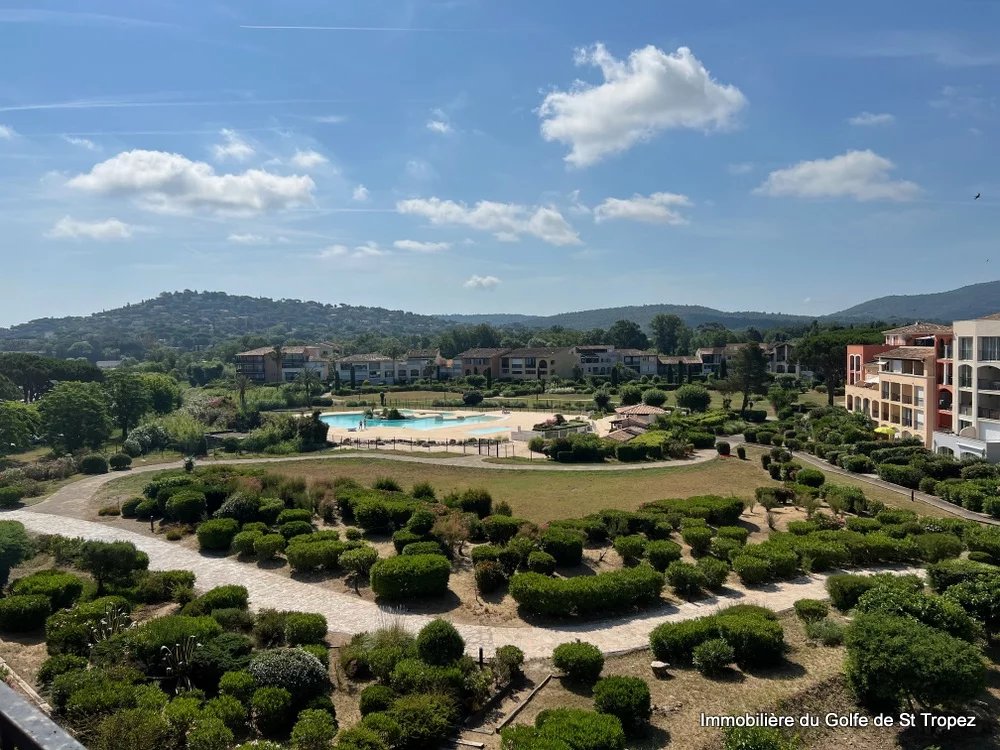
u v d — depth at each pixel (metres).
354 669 18.67
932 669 15.94
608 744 13.84
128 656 18.00
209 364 165.00
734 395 115.62
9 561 27.20
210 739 13.89
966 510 42.66
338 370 148.88
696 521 32.72
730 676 18.47
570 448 56.62
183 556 30.83
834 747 15.88
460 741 15.56
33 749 4.82
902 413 68.00
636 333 191.00
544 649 20.67
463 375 153.62
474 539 31.42
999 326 54.78
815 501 39.44
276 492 37.69
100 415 64.31
